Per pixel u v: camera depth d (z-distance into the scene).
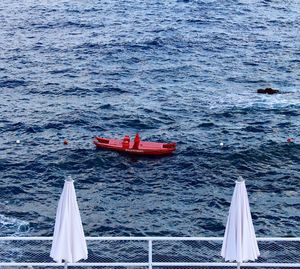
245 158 62.75
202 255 41.53
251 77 89.31
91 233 49.06
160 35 109.44
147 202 54.25
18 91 82.81
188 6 130.25
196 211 52.62
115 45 103.69
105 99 80.25
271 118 73.44
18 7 130.88
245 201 20.48
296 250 38.19
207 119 73.25
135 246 42.75
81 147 65.31
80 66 93.56
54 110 75.94
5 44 104.44
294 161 62.50
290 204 53.88
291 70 92.88
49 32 112.38
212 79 88.38
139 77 89.25
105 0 135.88
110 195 55.56
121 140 66.94
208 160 62.41
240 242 20.48
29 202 53.69
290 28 117.38
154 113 75.38
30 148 64.75
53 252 20.62
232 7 130.38
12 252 39.06
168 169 60.66
